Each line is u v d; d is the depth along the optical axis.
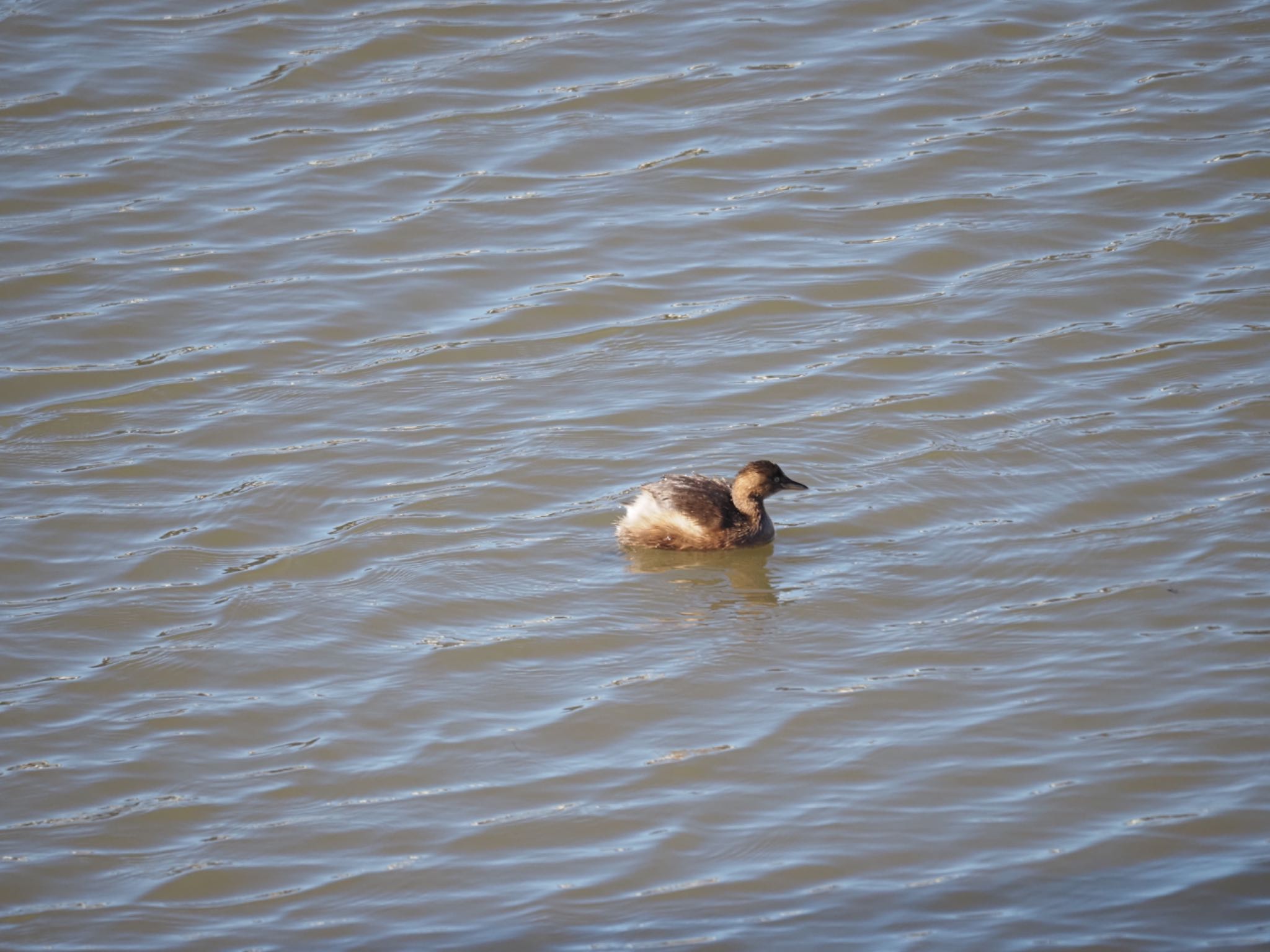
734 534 14.82
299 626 13.88
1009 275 19.70
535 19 26.25
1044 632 13.51
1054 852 10.95
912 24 25.78
